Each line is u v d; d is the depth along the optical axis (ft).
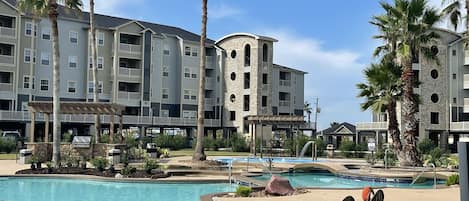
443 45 187.93
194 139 178.29
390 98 103.30
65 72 189.98
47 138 106.83
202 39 100.94
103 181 73.92
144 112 205.57
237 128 216.33
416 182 83.20
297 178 94.89
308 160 129.08
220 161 105.09
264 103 215.31
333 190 58.70
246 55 218.18
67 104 106.83
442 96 186.80
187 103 218.79
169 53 217.56
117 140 122.72
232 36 221.66
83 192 63.62
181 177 77.87
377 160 114.01
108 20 207.41
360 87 107.55
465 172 13.98
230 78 221.25
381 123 186.91
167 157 122.72
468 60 189.16
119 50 198.90
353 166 106.32
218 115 222.69
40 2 87.10
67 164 85.56
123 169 78.07
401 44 99.76
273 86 238.89
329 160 130.21
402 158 101.86
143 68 205.36
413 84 101.71
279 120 152.35
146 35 206.69
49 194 61.57
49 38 188.24
